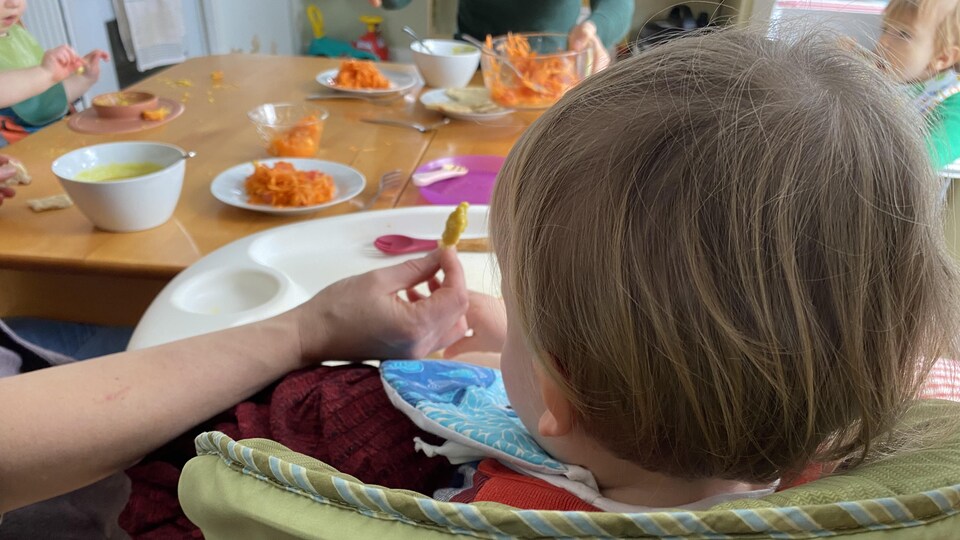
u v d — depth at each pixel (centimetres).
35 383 49
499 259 42
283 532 29
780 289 31
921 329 35
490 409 54
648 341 33
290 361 60
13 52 175
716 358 32
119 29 277
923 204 33
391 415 55
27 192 105
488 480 46
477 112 142
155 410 51
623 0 175
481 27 203
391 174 115
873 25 54
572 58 144
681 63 36
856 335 32
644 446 37
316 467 35
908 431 38
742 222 31
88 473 49
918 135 35
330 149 126
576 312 35
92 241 91
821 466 37
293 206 100
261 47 364
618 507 41
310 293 83
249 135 132
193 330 72
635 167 33
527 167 38
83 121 137
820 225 31
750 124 32
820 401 33
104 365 53
